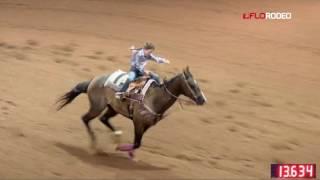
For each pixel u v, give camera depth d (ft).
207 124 51.42
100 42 78.64
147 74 41.32
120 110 41.98
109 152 43.27
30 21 90.27
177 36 83.82
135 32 85.20
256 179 40.40
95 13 96.43
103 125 48.85
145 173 39.60
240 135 49.29
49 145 43.37
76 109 52.39
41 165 39.34
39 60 67.67
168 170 40.50
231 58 74.43
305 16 96.89
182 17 94.89
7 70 62.49
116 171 39.58
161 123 50.80
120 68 66.69
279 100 59.72
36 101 53.62
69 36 81.41
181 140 47.24
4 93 54.90
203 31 86.79
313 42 82.69
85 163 40.57
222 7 102.63
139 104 40.45
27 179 36.91
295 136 49.90
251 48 79.15
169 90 40.42
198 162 42.83
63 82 59.88
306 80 67.26
